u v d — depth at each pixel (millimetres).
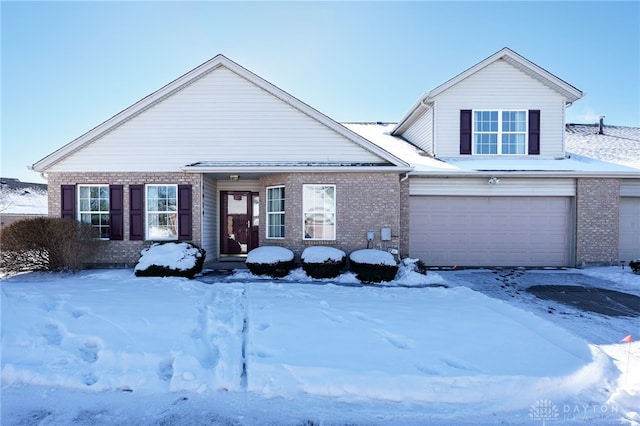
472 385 3795
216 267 11055
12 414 3381
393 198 10789
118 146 11086
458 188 11828
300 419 3340
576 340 5117
